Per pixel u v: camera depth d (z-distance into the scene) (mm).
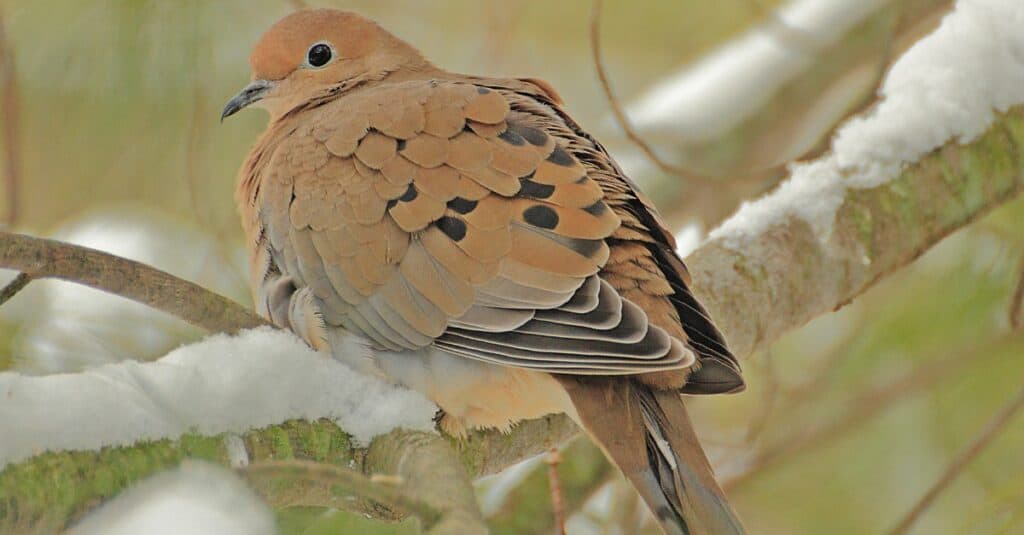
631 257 7988
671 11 16328
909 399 13430
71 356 8844
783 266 9492
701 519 7219
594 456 11773
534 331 7715
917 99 10172
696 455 7504
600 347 7516
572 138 8719
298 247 8555
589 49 16375
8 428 6484
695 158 14734
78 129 12109
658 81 16562
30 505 6387
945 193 9961
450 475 6898
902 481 13352
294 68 10773
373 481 6098
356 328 8336
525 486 11703
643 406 7738
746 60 15242
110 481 6602
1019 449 13109
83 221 12641
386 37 10906
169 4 11562
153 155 12453
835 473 13469
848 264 9688
